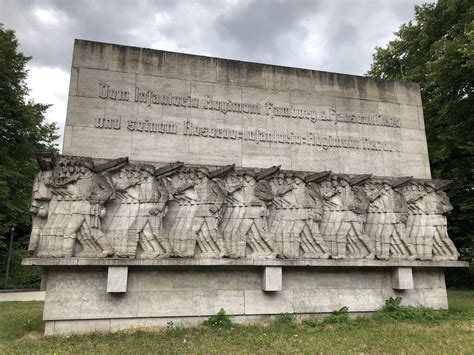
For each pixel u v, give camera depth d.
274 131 11.50
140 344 7.93
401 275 11.05
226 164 10.90
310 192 10.79
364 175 11.38
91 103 10.29
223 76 11.45
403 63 25.08
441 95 18.77
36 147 25.70
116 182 9.59
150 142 10.48
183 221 9.75
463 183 20.48
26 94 24.92
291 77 12.03
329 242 10.70
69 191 9.23
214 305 9.80
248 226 10.06
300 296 10.44
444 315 10.87
